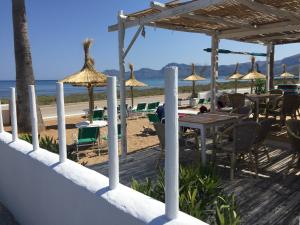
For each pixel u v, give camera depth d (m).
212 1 4.26
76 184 2.70
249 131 4.57
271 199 3.83
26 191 3.82
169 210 1.93
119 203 2.24
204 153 5.02
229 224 2.31
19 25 9.86
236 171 4.88
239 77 17.11
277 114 7.82
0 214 4.42
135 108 15.70
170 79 1.82
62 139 3.18
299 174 4.70
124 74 6.10
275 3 4.54
